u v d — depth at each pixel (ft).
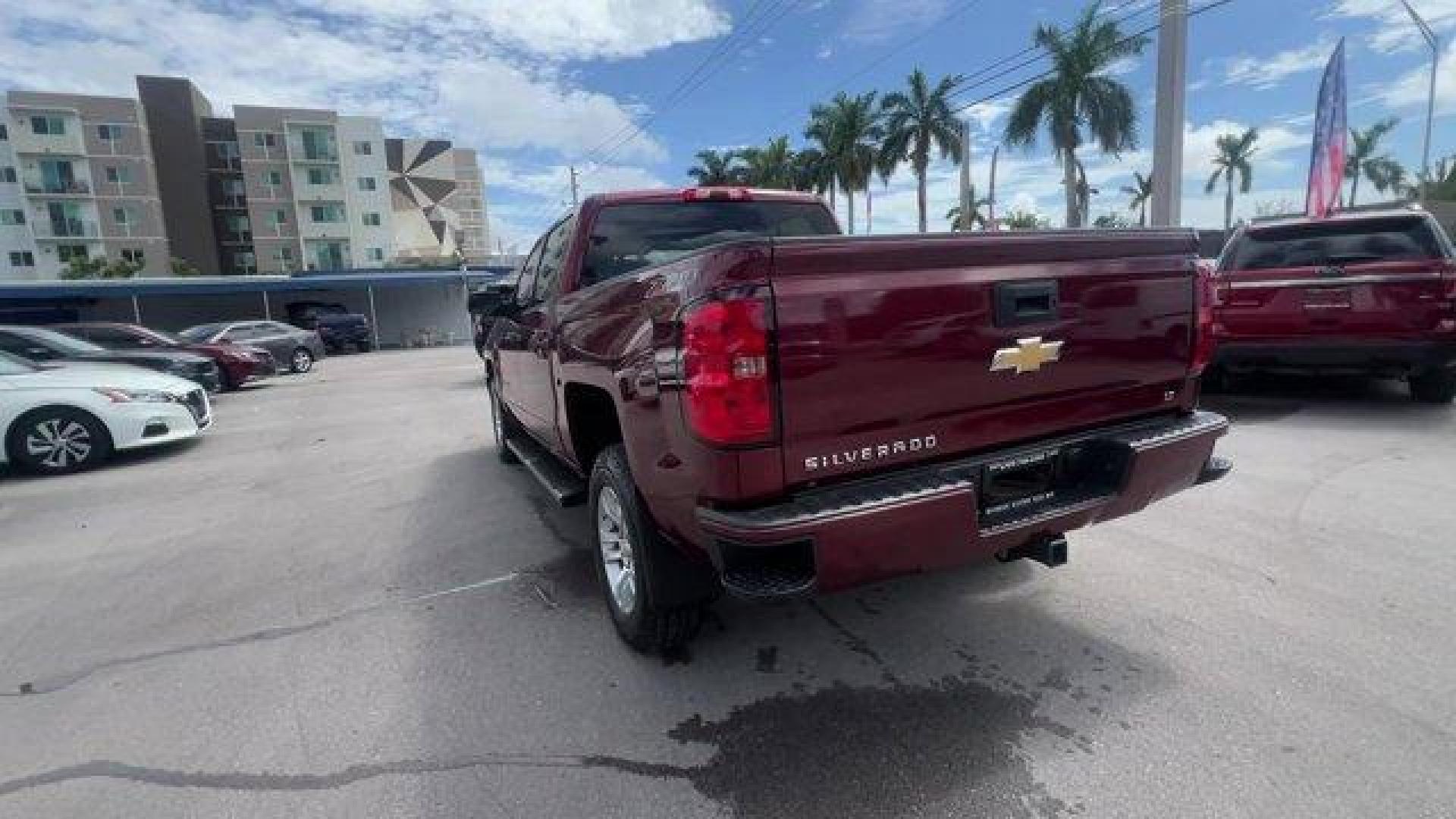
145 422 26.63
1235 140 170.91
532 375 15.33
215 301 119.96
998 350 8.47
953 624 10.99
